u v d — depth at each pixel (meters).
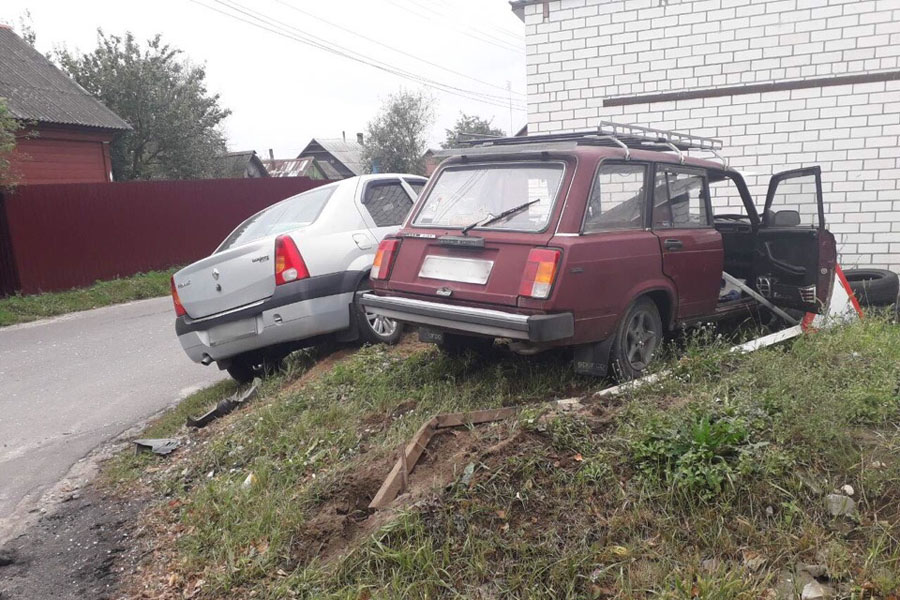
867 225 8.74
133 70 27.30
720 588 2.62
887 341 5.05
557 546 2.99
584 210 4.32
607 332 4.43
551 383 4.77
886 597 2.58
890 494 3.07
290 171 54.41
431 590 2.84
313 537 3.35
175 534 3.86
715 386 4.18
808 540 2.86
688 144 6.11
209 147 30.31
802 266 5.72
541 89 10.31
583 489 3.26
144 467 4.98
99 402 7.03
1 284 13.41
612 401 4.14
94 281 14.82
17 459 5.54
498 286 4.31
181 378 7.74
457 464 3.48
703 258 5.26
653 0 9.39
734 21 9.01
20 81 20.55
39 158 19.52
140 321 11.53
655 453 3.35
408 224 5.12
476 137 5.60
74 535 4.09
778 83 8.89
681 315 5.10
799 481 3.14
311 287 5.95
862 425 3.64
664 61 9.47
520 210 4.51
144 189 15.91
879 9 8.27
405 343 6.38
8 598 3.46
